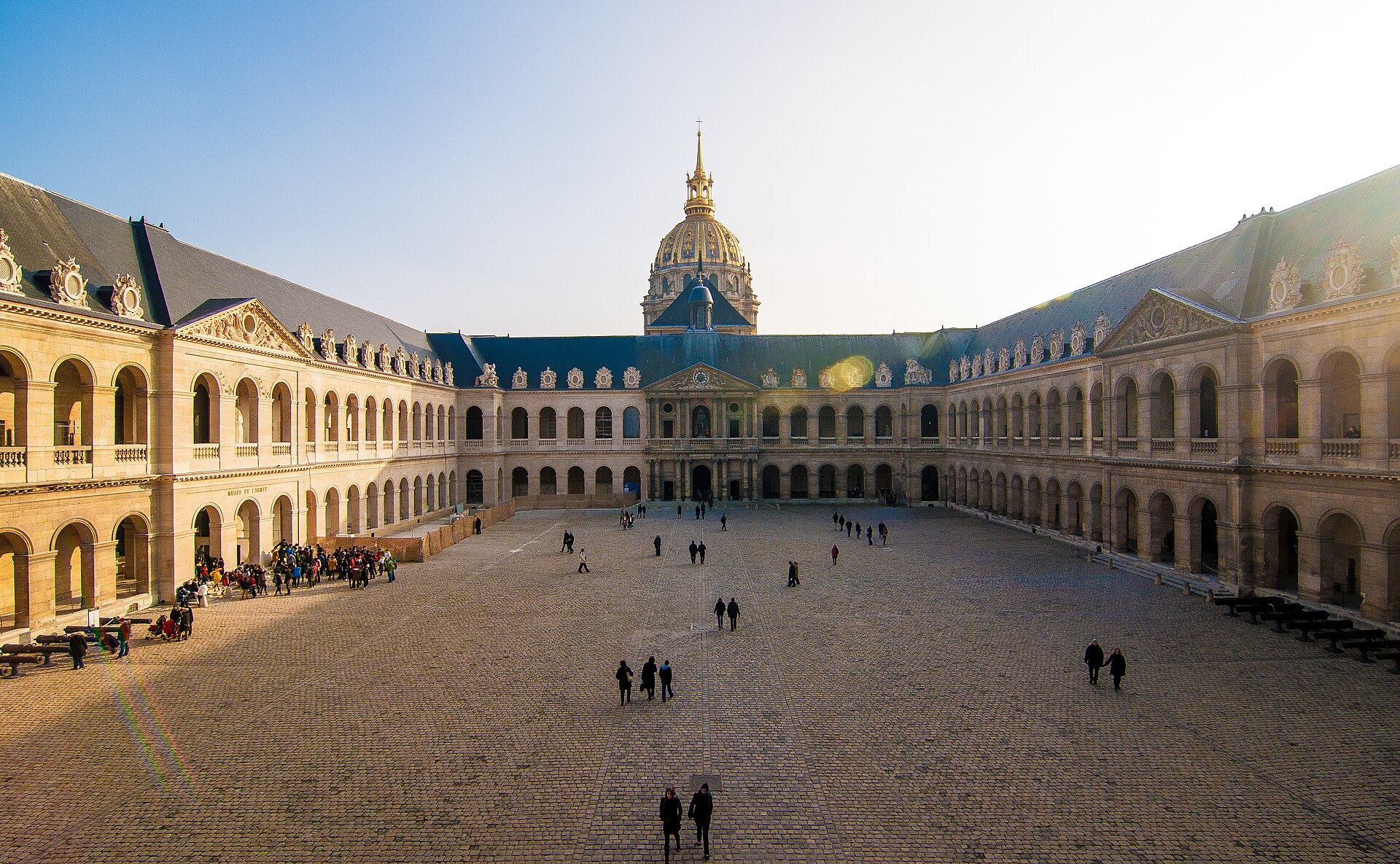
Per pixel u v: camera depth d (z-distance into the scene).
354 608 37.41
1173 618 34.47
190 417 39.53
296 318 55.16
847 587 41.84
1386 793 18.70
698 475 89.69
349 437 58.31
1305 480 34.62
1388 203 33.72
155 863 15.91
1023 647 30.48
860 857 16.20
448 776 19.78
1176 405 42.56
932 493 86.44
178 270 42.88
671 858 16.14
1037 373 61.56
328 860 16.03
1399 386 30.94
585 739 22.06
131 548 39.97
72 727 22.78
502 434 84.81
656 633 32.94
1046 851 16.34
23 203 34.91
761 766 20.39
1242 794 18.70
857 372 89.12
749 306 158.62
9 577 35.00
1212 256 44.47
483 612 36.69
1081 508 56.56
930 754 21.02
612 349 91.62
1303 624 30.81
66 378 36.22
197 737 22.08
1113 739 21.80
